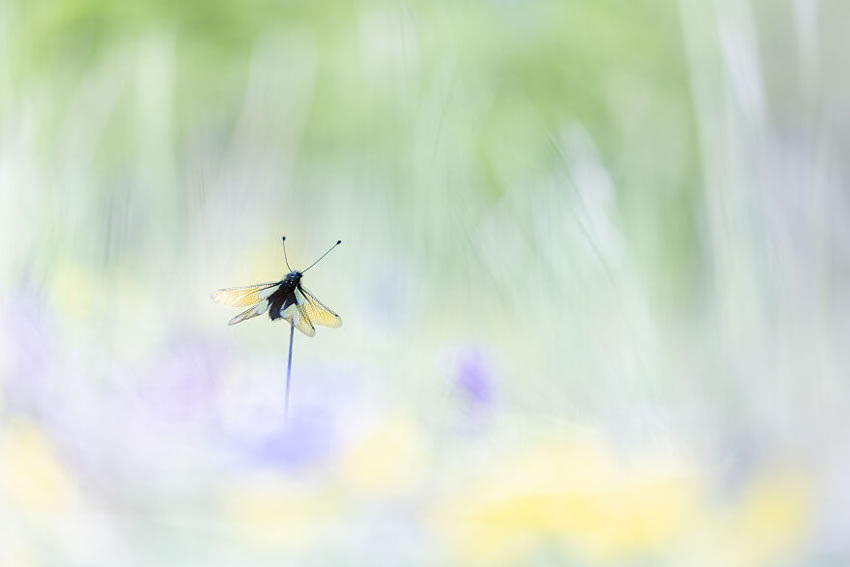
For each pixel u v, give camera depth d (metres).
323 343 1.41
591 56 1.97
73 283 1.40
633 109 1.81
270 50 1.87
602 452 1.29
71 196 1.44
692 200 1.58
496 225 1.46
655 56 1.98
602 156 1.70
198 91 1.89
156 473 1.25
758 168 1.43
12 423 1.27
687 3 1.47
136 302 1.40
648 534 1.24
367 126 1.63
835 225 1.44
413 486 1.26
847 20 1.67
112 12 1.62
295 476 1.25
